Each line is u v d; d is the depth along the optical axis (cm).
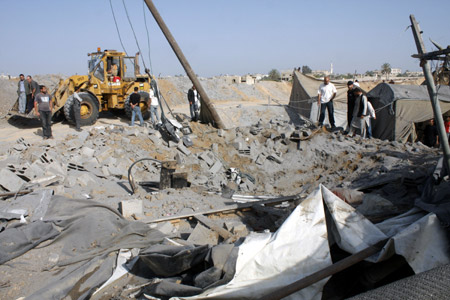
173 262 417
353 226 419
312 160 1140
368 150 1084
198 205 725
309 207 430
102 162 959
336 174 1005
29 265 469
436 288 270
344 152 1100
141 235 538
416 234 377
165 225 593
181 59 1241
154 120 1361
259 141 1271
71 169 858
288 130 1306
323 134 1227
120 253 495
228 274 373
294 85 2048
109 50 1479
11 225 529
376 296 273
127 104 1412
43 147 952
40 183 712
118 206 671
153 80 1364
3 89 2192
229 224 619
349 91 1235
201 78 3219
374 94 1512
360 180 852
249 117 2022
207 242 557
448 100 1390
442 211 434
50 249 504
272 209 692
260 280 373
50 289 418
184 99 2809
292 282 369
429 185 527
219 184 1019
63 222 543
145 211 673
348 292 397
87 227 530
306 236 401
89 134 1116
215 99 2945
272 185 1065
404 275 392
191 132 1277
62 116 1455
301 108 1997
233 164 1163
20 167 739
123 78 1504
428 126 1265
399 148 1066
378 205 550
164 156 1104
